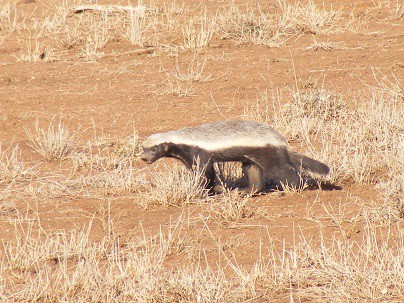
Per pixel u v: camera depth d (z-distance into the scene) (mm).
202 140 23656
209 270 18172
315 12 44938
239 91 34625
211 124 24188
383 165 25609
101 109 33219
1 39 44531
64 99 34625
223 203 23297
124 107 33406
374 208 21609
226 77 36562
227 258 18781
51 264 19312
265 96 33656
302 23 43406
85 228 21688
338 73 36031
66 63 39906
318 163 23594
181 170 25734
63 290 17531
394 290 16562
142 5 48375
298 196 23500
